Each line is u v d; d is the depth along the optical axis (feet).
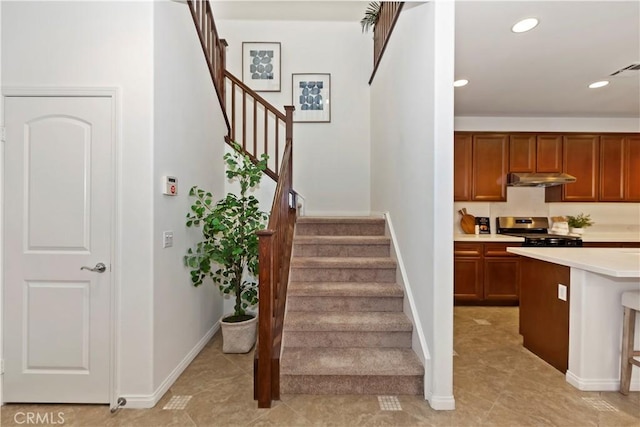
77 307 6.20
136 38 6.17
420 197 6.91
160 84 6.48
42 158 6.18
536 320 8.43
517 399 6.35
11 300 6.18
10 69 6.16
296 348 7.38
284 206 8.65
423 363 6.49
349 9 13.33
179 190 7.40
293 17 13.83
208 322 9.36
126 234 6.18
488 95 11.23
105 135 6.18
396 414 5.84
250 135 13.82
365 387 6.42
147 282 6.19
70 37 6.17
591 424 5.60
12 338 6.19
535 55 8.32
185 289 7.73
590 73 9.44
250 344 8.61
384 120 10.92
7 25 6.16
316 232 10.80
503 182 13.50
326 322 7.40
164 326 6.66
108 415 5.88
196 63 8.43
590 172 13.55
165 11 6.70
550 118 13.80
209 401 6.28
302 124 14.07
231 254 8.29
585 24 6.82
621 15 6.50
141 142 6.19
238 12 13.48
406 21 7.96
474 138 13.50
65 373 6.21
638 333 6.71
